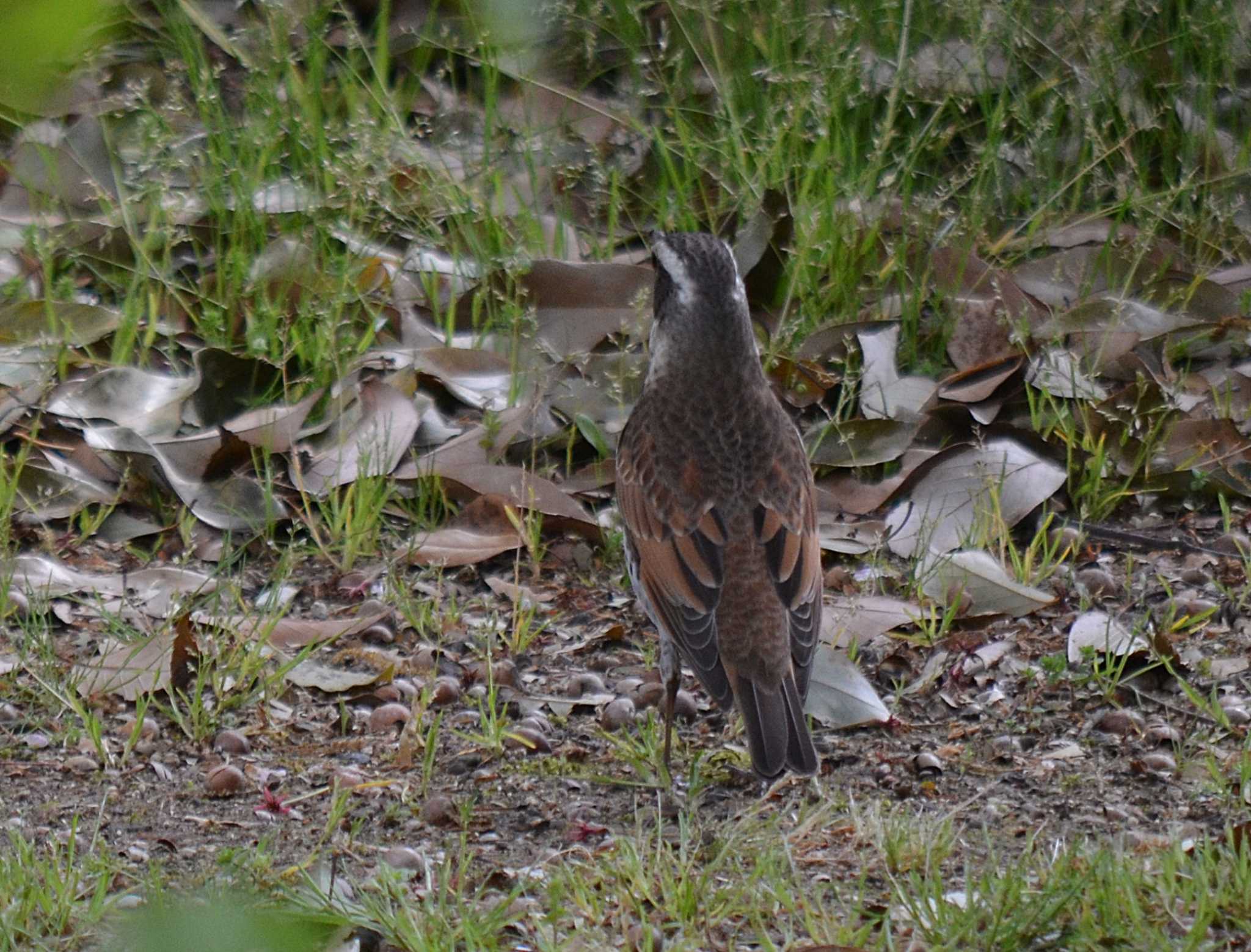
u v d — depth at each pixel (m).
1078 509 11.77
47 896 7.27
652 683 10.00
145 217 13.76
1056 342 12.89
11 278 13.07
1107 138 15.02
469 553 11.10
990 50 15.42
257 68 14.68
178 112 14.23
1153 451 11.98
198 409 11.93
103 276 13.28
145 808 8.50
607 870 7.75
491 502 11.31
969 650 10.21
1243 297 13.54
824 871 7.91
